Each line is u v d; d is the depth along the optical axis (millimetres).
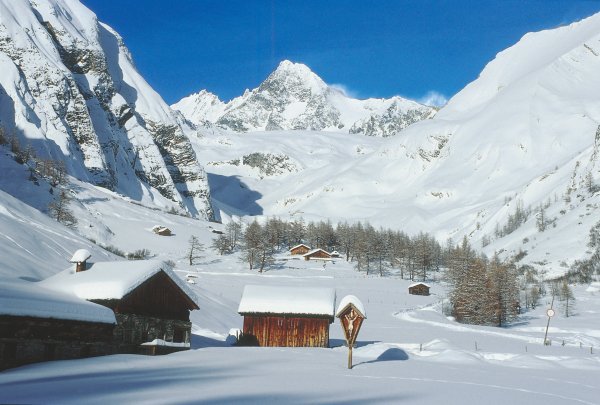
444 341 61188
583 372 43875
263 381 30656
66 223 169875
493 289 110938
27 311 33500
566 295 126750
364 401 25844
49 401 22078
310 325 58156
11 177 180625
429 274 192375
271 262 181000
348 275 178250
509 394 30172
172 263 164500
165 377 30531
